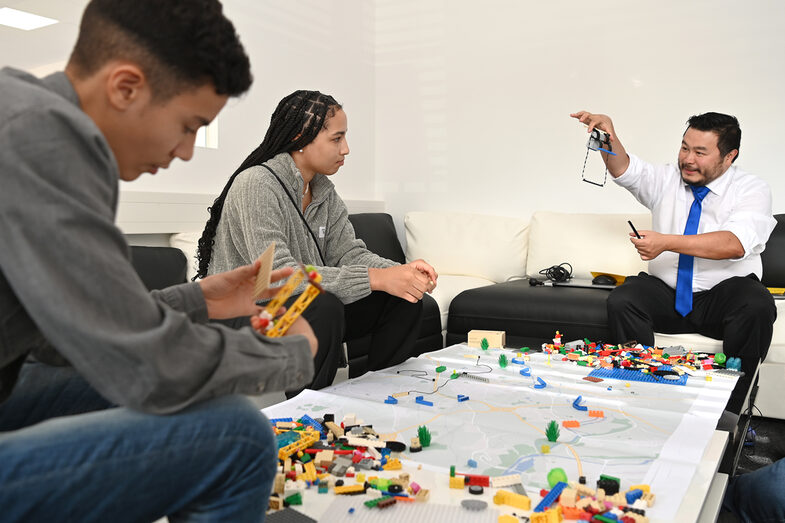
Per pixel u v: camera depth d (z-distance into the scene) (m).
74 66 0.72
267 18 3.17
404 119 4.02
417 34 3.92
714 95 3.20
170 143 0.76
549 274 3.04
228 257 1.94
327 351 1.83
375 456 1.14
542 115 3.61
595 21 3.44
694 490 1.01
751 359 2.08
